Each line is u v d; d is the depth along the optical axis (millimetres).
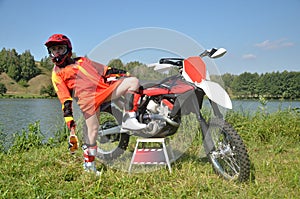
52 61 4051
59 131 6492
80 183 3818
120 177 4012
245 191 3604
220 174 4047
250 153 5172
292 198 3416
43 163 4566
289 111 6832
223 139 4039
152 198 3463
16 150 5684
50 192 3572
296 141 6004
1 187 3719
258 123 6426
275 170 4301
